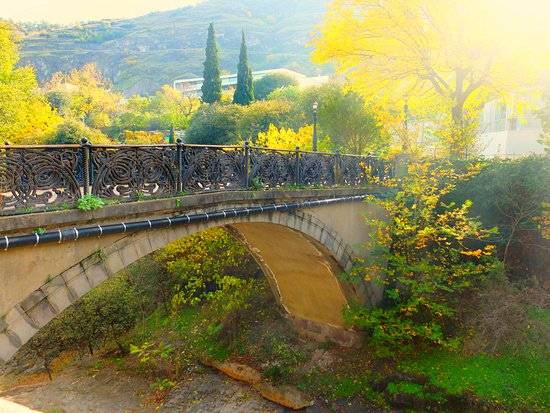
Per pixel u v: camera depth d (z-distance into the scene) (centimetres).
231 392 1306
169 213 721
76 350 1603
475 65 1762
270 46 12562
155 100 5662
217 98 4925
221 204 827
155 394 1322
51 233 558
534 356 1069
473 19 1567
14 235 532
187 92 8975
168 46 12700
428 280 1191
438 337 1136
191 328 1587
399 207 1197
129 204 646
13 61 2553
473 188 1338
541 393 979
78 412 1230
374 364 1280
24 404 1263
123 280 1639
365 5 1755
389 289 1354
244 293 1534
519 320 1116
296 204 1025
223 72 9450
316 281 1382
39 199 554
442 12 1623
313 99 2333
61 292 589
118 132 4650
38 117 2972
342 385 1248
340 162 1227
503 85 1764
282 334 1514
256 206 919
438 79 1833
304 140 1986
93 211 600
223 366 1398
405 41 1764
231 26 13450
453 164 1380
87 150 599
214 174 816
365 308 1298
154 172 695
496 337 1115
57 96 4778
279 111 2892
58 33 13250
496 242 1323
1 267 533
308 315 1513
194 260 1628
